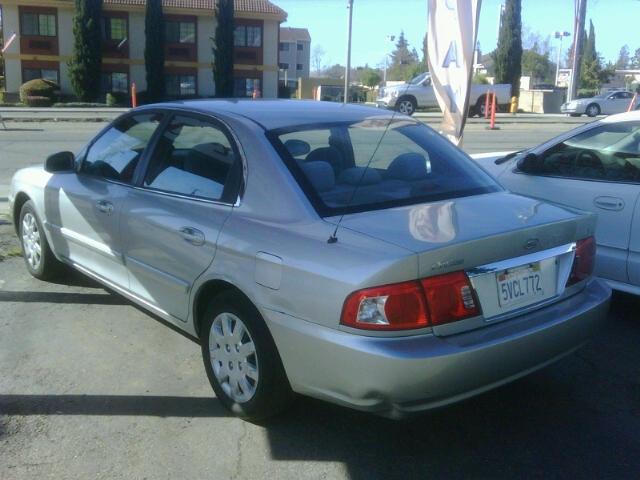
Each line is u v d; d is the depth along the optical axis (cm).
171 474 321
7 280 592
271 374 341
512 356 317
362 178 374
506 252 323
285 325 323
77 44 4066
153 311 436
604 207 515
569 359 452
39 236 567
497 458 338
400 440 353
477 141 1945
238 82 4606
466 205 364
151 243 415
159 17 4156
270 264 331
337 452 341
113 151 484
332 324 305
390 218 337
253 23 4547
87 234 489
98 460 331
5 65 4266
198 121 418
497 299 323
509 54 4559
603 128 541
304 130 395
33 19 4250
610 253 514
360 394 301
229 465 329
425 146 428
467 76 667
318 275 310
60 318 508
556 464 334
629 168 515
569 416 379
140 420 367
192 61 4503
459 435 359
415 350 293
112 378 415
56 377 416
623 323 515
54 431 356
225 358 371
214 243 364
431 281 300
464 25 657
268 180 361
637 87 5553
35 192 559
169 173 424
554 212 368
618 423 372
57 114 2889
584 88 7388
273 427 362
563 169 559
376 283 294
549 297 349
